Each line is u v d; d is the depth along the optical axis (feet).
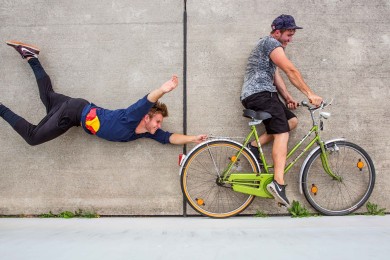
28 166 11.76
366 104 11.87
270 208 11.68
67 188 11.72
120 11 11.80
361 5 11.89
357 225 10.28
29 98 11.86
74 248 8.38
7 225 10.62
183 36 11.75
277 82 11.46
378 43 11.90
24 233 9.70
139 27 11.78
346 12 11.87
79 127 11.75
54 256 7.85
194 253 7.97
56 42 11.83
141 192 11.69
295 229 9.84
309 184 11.87
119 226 10.39
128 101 11.76
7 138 11.80
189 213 11.68
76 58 11.82
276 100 10.68
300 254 7.90
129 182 11.70
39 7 11.84
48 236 9.39
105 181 11.71
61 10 11.82
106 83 11.78
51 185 11.73
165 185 11.68
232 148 11.66
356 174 11.88
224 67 11.74
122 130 10.71
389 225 10.27
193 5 11.75
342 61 11.87
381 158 11.80
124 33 11.79
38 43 11.82
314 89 11.87
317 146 11.21
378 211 11.66
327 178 11.85
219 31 11.75
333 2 11.85
